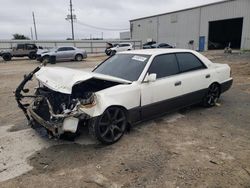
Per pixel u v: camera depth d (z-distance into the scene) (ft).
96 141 13.48
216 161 11.16
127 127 14.35
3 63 75.56
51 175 10.41
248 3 103.96
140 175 10.22
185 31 138.31
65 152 12.35
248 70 41.22
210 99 19.22
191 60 17.70
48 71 14.17
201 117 17.17
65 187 9.59
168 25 149.28
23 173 10.61
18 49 89.30
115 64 16.42
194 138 13.74
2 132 15.19
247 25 105.91
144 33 170.81
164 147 12.68
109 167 10.90
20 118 17.93
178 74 16.38
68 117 11.70
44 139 13.91
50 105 12.50
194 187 9.35
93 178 10.11
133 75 14.66
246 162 11.06
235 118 16.92
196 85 17.43
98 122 12.35
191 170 10.49
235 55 77.36
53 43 122.42
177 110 18.11
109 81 14.01
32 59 91.86
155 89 14.70
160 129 15.07
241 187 9.30
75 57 79.46
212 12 121.19
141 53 16.15
